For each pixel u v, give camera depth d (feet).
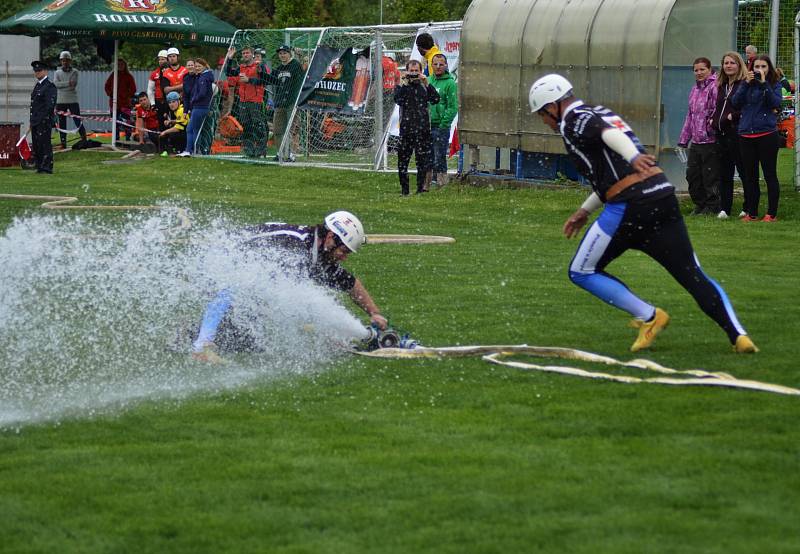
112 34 192.03
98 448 38.17
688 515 31.32
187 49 354.54
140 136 195.93
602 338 56.03
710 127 106.22
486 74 136.77
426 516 31.45
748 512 31.48
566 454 36.78
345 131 173.27
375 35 160.04
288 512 31.91
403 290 69.77
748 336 55.06
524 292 69.05
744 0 136.67
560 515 31.40
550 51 128.26
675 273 52.01
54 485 34.45
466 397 44.39
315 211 115.44
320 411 42.55
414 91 128.16
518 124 132.46
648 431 39.34
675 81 118.52
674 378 47.21
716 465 35.50
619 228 51.31
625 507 31.96
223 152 183.93
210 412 42.60
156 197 129.08
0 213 111.65
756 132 102.78
